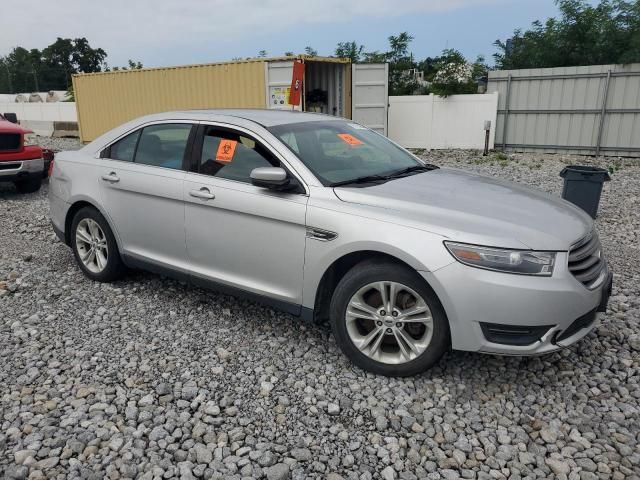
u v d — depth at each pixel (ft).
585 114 51.93
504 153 54.44
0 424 10.48
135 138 16.39
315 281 12.42
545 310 10.54
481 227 10.99
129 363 12.72
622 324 14.53
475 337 10.84
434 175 14.57
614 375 12.23
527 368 12.49
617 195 33.32
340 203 12.15
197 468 9.30
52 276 18.39
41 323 14.84
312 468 9.34
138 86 55.52
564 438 10.15
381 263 11.61
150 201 15.38
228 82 48.34
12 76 259.19
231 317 15.19
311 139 14.25
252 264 13.55
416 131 58.03
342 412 10.87
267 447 9.83
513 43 71.72
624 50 60.90
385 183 13.21
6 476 9.04
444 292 10.78
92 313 15.47
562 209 12.72
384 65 48.08
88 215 17.21
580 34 63.72
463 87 56.44
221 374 12.25
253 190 13.29
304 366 12.57
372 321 12.10
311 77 48.06
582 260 11.51
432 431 10.28
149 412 10.79
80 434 10.09
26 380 11.98
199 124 14.96
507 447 9.86
